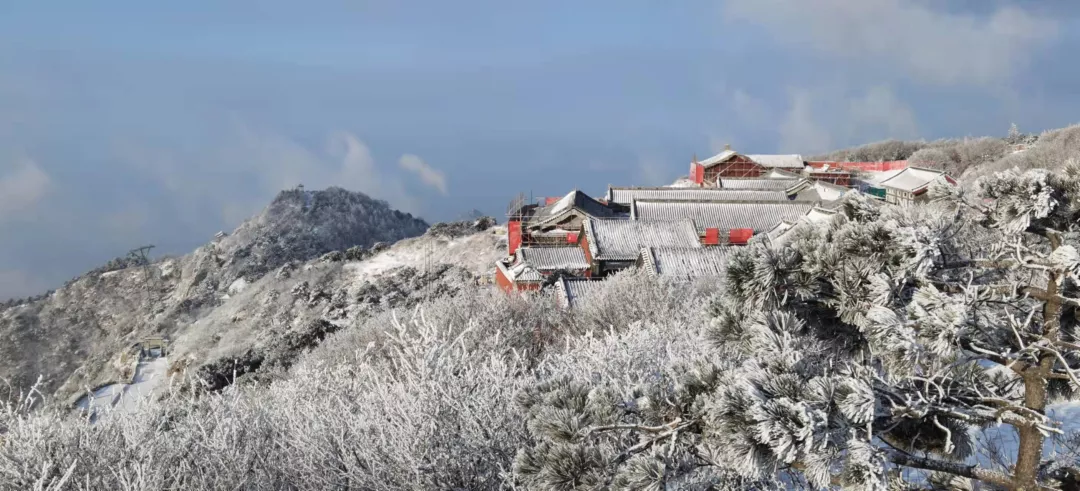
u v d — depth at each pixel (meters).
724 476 5.11
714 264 42.19
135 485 8.98
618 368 11.87
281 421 11.65
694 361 5.66
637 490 4.76
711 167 108.81
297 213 141.25
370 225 150.25
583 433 5.29
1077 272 4.21
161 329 93.00
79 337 97.50
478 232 92.75
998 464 6.37
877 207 5.69
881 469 4.05
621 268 53.69
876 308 4.50
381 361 14.51
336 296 72.44
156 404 11.49
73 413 10.87
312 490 10.06
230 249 120.31
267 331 64.56
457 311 29.66
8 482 9.10
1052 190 4.63
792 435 4.07
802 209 65.94
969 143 105.44
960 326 4.25
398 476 9.14
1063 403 9.04
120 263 114.88
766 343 4.91
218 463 10.34
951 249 5.10
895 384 4.96
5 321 97.69
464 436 9.21
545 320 32.16
